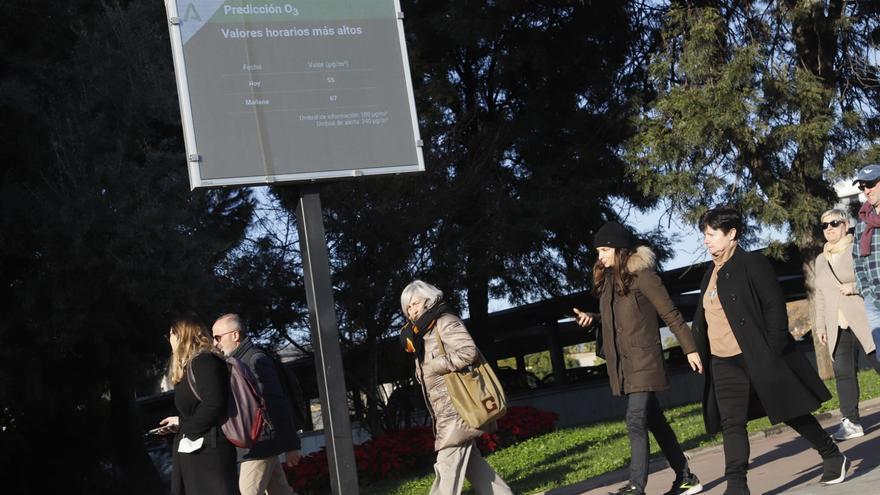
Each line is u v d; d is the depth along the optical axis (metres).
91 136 14.11
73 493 19.45
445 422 6.59
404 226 16.08
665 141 18.67
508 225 19.53
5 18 15.44
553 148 23.22
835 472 6.59
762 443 9.84
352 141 7.20
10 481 18.75
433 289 6.78
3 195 13.96
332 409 6.76
